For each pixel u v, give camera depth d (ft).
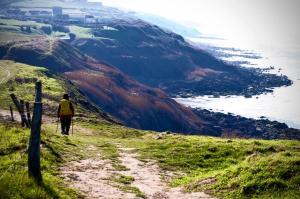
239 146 92.84
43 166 59.47
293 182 55.26
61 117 104.12
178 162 81.97
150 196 56.44
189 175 73.31
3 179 45.52
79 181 58.08
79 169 65.77
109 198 51.98
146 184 63.67
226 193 57.06
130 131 159.74
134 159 82.69
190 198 56.29
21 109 89.92
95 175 63.77
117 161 78.28
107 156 81.56
